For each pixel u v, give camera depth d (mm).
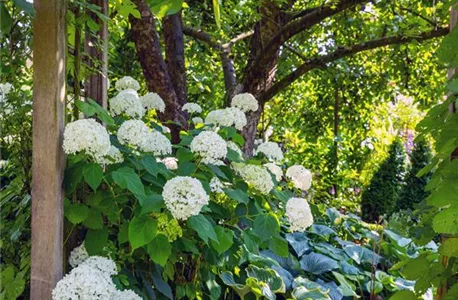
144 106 1955
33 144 1279
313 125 5539
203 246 1721
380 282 2590
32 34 1434
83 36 1662
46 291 1274
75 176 1314
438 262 1314
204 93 4211
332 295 2424
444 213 1050
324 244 2955
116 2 1856
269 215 1714
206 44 3988
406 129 8125
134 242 1348
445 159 1225
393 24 3689
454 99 1197
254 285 2031
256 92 3297
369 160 5992
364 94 4934
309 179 2041
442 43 1149
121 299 1323
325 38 4742
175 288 1803
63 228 1410
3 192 1633
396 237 2893
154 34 2715
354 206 5035
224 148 1629
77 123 1296
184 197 1349
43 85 1273
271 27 3414
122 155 1535
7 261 1578
